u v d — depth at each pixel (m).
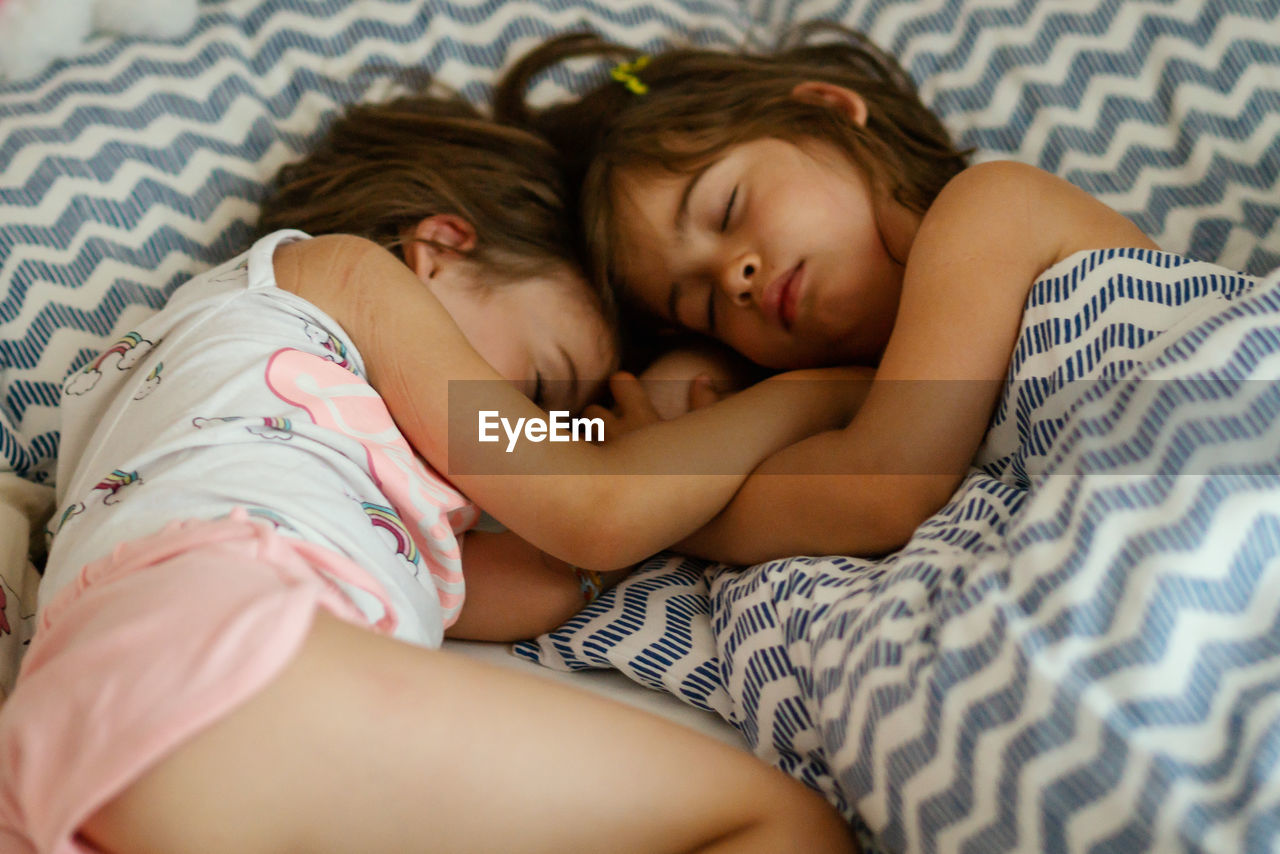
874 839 0.71
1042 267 0.81
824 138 0.95
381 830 0.62
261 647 0.60
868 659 0.70
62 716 0.59
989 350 0.80
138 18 0.99
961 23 1.04
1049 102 0.99
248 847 0.59
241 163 0.98
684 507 0.83
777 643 0.77
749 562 0.85
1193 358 0.68
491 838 0.64
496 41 1.06
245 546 0.67
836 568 0.79
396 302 0.81
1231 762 0.56
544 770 0.65
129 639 0.61
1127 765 0.58
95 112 0.95
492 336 0.94
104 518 0.70
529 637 0.86
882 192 0.94
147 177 0.95
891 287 0.94
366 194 0.96
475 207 0.96
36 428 0.89
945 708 0.66
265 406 0.75
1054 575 0.66
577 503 0.80
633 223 0.96
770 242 0.92
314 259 0.83
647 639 0.81
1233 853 0.52
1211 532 0.64
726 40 1.09
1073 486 0.67
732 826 0.67
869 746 0.68
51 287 0.90
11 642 0.77
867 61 1.05
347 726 0.61
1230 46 0.96
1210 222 0.93
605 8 1.08
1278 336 0.68
